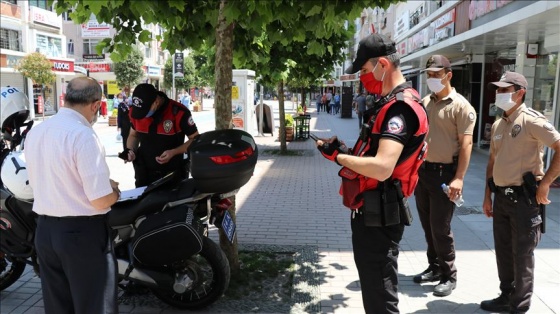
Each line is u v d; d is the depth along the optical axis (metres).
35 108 32.19
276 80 11.19
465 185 9.02
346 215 6.98
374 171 2.54
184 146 4.61
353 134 19.84
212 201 3.80
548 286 4.34
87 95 2.90
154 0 3.37
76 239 2.85
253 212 7.16
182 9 3.58
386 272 2.85
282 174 10.58
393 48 2.78
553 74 10.23
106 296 2.93
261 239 5.81
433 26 16.03
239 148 3.55
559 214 6.77
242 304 4.02
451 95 4.02
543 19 7.86
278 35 4.92
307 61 11.15
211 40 5.20
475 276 4.61
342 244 5.64
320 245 5.59
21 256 3.98
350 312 3.89
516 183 3.63
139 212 3.65
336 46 10.71
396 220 2.75
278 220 6.70
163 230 3.51
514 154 3.63
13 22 30.27
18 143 4.03
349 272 4.74
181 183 3.83
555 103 9.92
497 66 13.64
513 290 3.79
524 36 10.16
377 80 2.79
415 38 19.17
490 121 14.01
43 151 2.83
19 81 31.03
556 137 3.42
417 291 4.30
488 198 4.14
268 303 4.05
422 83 20.23
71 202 2.84
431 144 4.07
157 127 4.62
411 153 2.68
